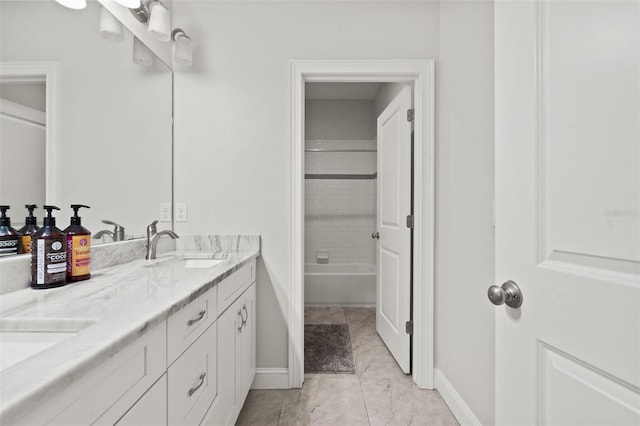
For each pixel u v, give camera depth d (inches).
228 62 74.9
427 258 74.5
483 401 54.1
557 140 24.8
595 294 21.3
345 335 106.4
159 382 30.0
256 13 75.0
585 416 22.0
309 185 166.4
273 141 74.9
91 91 51.8
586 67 22.4
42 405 17.0
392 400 69.7
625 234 19.8
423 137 75.4
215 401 45.9
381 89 141.3
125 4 56.6
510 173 29.6
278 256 74.9
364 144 166.6
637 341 18.9
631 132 19.4
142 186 64.4
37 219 42.1
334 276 139.0
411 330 79.4
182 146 74.9
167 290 37.0
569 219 23.7
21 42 40.0
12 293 36.3
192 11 74.8
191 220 74.8
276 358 75.0
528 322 27.1
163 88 71.6
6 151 38.0
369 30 74.9
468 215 59.9
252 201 74.8
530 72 27.1
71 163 47.8
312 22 74.9
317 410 66.1
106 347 21.3
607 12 20.9
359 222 166.6
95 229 52.9
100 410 21.7
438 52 74.9
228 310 52.3
